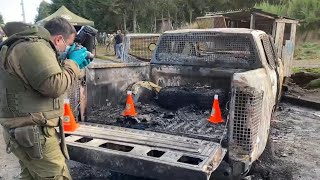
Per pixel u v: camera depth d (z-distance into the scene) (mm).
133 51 6250
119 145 2812
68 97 3379
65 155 2275
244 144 2680
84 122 3492
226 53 4102
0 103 2074
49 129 2102
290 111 6875
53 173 2164
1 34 4727
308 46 20359
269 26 9938
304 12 22703
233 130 2699
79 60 2242
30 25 2080
